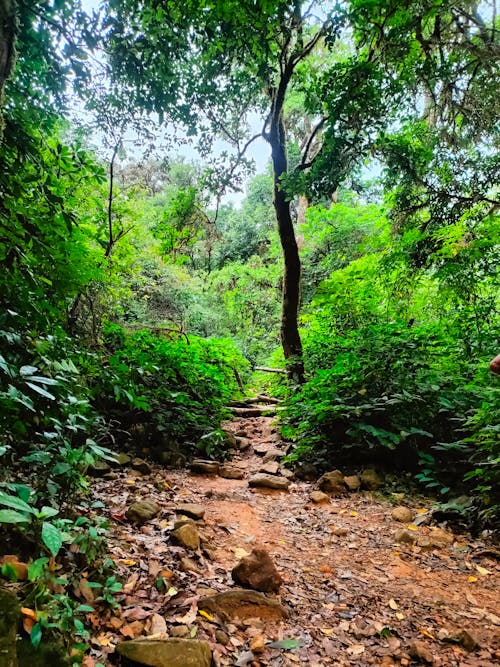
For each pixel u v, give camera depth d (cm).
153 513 342
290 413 661
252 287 1819
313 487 493
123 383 356
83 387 312
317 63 830
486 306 694
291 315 751
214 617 229
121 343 627
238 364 977
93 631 197
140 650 182
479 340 638
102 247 578
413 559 333
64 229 324
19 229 259
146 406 351
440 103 746
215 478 510
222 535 346
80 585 215
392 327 635
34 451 259
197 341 815
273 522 392
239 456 639
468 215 727
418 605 271
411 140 716
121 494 380
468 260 687
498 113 708
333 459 551
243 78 614
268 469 547
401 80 589
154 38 406
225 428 774
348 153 584
